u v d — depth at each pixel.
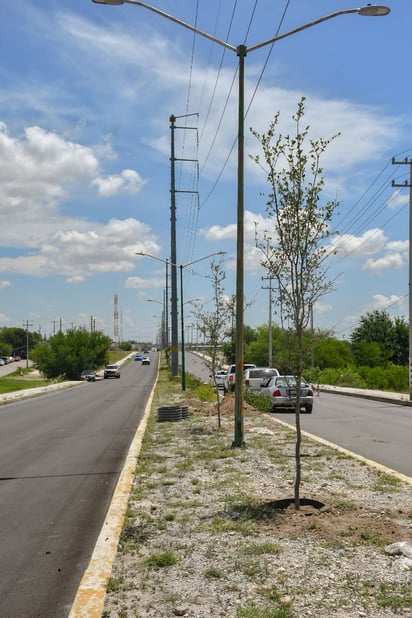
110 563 5.76
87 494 9.64
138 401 33.75
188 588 5.10
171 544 6.31
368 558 5.64
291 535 6.38
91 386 56.97
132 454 12.79
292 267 7.96
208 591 5.01
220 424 17.30
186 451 12.88
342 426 18.84
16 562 6.29
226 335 19.78
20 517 8.18
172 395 34.12
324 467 10.52
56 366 79.88
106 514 8.21
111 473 11.48
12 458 13.61
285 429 16.56
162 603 4.83
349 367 52.78
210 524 6.96
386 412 24.61
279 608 4.57
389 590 4.88
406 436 16.19
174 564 5.69
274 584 5.06
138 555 6.02
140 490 9.05
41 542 6.99
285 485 8.98
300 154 7.92
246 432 15.82
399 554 5.73
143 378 72.56
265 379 29.81
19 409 30.05
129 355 180.25
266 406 23.45
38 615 4.94
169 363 92.25
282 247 7.98
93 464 12.55
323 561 5.57
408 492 8.45
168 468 10.90
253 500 7.99
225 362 20.36
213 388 34.06
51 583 5.66
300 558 5.66
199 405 26.09
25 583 5.67
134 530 6.88
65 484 10.48
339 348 62.09
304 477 9.56
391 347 68.94
